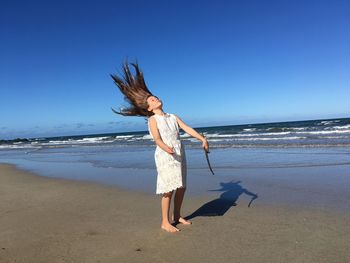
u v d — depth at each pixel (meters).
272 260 3.44
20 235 4.82
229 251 3.74
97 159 16.42
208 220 4.93
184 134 35.53
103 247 4.13
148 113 4.71
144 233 4.52
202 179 8.42
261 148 16.06
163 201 4.57
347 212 4.88
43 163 16.62
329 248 3.64
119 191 7.67
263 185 7.23
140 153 18.05
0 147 49.12
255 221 4.74
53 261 3.81
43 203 6.95
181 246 3.98
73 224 5.20
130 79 4.70
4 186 9.77
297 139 19.95
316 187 6.66
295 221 4.62
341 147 13.98
